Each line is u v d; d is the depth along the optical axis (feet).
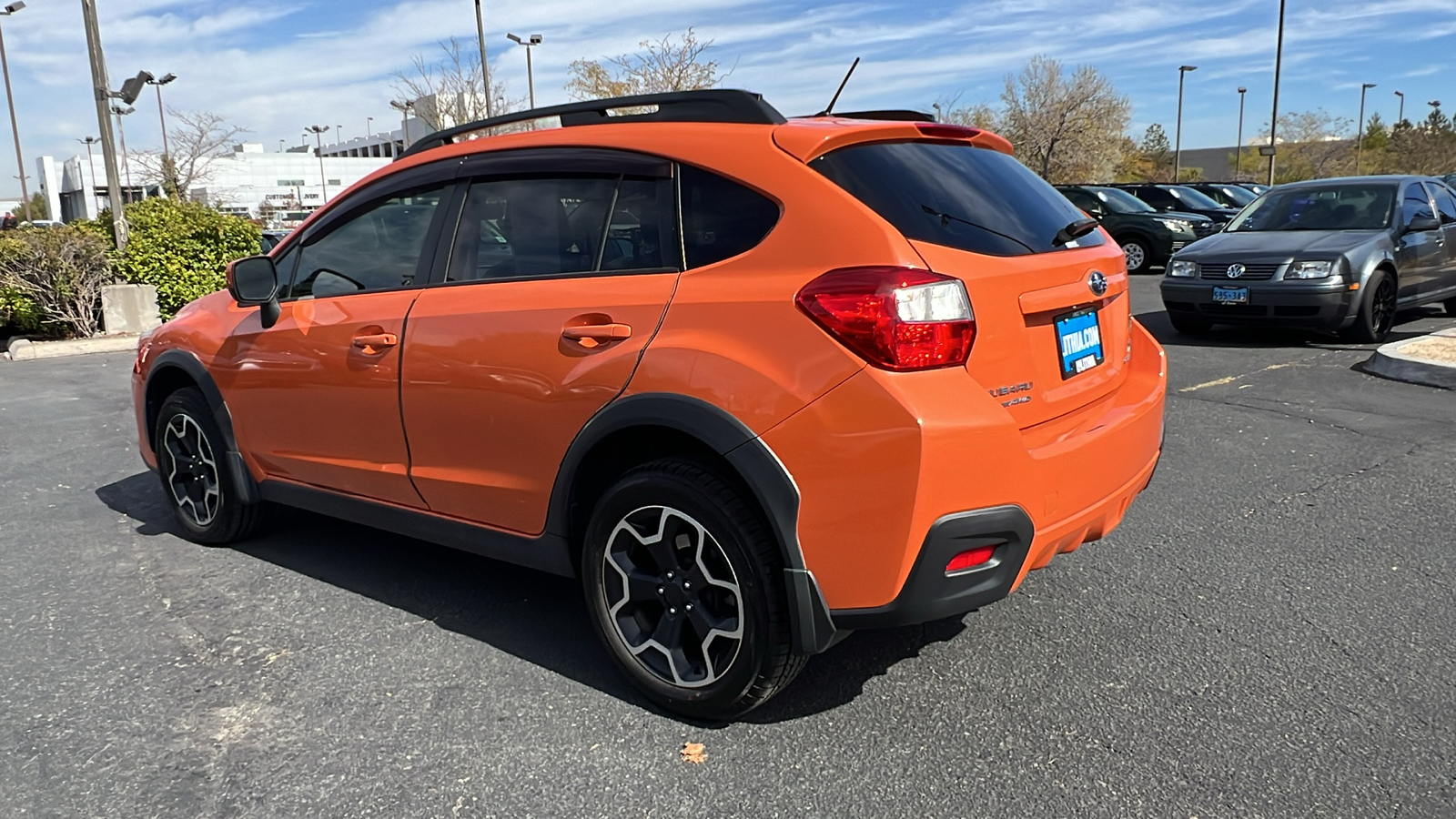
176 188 107.86
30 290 37.52
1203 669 10.12
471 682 10.28
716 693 9.10
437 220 11.39
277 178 277.85
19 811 8.18
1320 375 24.93
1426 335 27.78
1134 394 10.64
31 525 15.87
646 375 8.96
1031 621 11.35
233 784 8.52
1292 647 10.53
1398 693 9.53
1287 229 32.19
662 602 9.39
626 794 8.26
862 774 8.46
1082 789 8.14
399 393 11.26
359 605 12.35
